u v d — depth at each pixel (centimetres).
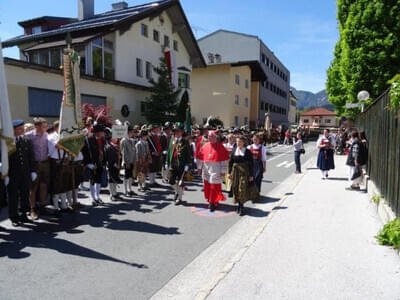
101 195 880
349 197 825
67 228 588
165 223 626
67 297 350
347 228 563
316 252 454
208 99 3459
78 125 668
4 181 582
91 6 2512
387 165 605
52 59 1861
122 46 2020
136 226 604
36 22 2827
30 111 1351
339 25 1809
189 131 1680
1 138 529
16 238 535
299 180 1115
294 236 522
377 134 745
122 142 856
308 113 9088
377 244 485
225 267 408
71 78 658
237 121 3606
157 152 1024
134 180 1107
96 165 757
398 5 1436
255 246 479
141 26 2206
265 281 370
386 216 559
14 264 434
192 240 532
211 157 715
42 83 1392
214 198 720
